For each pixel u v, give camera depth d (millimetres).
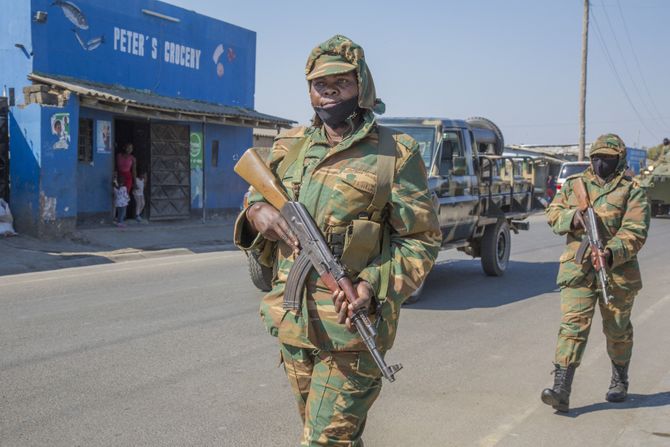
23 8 13852
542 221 25000
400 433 4469
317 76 2570
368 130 2596
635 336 7156
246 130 20219
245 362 5926
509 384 5516
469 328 7492
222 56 19594
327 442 2572
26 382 5273
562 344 4773
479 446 4258
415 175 2650
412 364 6059
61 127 13852
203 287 9562
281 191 2613
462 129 10250
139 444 4191
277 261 2756
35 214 13594
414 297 8898
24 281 9828
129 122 17328
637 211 4699
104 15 15594
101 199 15789
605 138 4789
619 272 4797
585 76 34250
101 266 11711
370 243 2541
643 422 4609
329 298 2533
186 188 18234
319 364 2607
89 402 4875
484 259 11086
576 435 4434
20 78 13984
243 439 4297
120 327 7070
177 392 5125
